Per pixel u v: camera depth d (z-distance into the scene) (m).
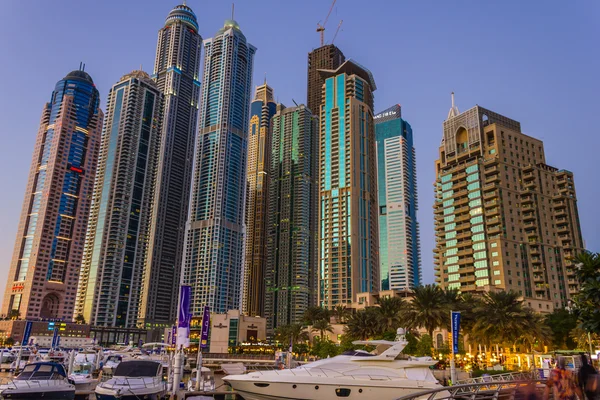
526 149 169.00
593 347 82.44
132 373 33.12
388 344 33.91
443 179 171.12
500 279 141.12
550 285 146.75
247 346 165.25
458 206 164.12
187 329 31.95
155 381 32.75
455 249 157.88
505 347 87.19
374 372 31.84
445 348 91.88
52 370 33.94
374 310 99.69
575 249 156.25
